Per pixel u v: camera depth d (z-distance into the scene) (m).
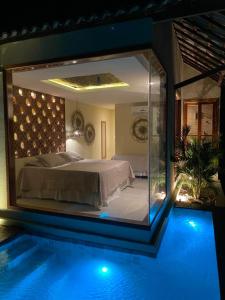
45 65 3.21
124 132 7.79
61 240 3.21
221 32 3.50
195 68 7.42
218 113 7.42
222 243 3.04
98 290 2.41
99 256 3.00
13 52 3.35
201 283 2.44
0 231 3.41
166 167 4.09
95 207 4.17
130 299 2.27
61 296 2.32
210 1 2.29
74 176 4.40
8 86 3.48
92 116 8.01
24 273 2.69
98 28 2.84
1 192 3.68
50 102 5.75
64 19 2.49
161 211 3.67
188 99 7.65
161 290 2.38
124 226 2.95
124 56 2.85
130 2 2.23
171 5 2.21
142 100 7.08
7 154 3.56
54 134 5.91
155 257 2.75
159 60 3.17
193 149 4.62
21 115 4.84
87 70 3.67
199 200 4.59
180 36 5.12
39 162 4.91
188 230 3.58
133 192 5.22
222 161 5.53
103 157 8.88
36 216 3.48
